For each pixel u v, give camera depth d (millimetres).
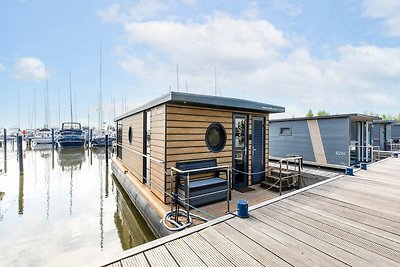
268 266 1896
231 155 6004
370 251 2152
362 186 4637
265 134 7059
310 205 3479
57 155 18844
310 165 9141
